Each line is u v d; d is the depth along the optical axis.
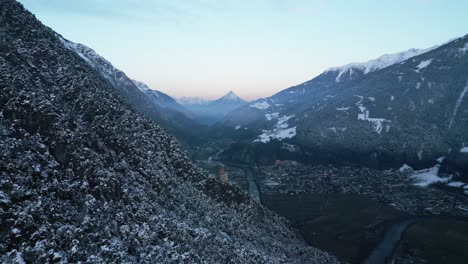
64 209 59.66
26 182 57.81
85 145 80.12
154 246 66.19
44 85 94.12
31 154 63.69
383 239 162.25
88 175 70.12
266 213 145.25
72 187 65.38
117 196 72.38
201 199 111.56
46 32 131.38
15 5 121.00
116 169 83.69
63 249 52.12
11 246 47.72
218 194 126.38
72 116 91.38
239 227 110.31
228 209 121.25
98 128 93.75
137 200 78.56
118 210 69.12
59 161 69.31
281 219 156.25
